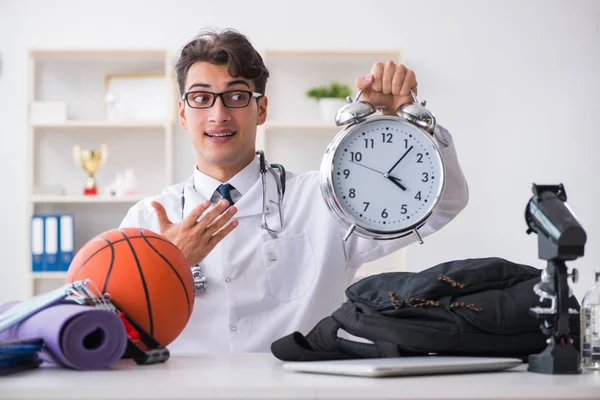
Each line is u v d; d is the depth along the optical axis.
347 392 1.06
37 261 4.36
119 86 4.64
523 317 1.33
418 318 1.36
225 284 2.09
